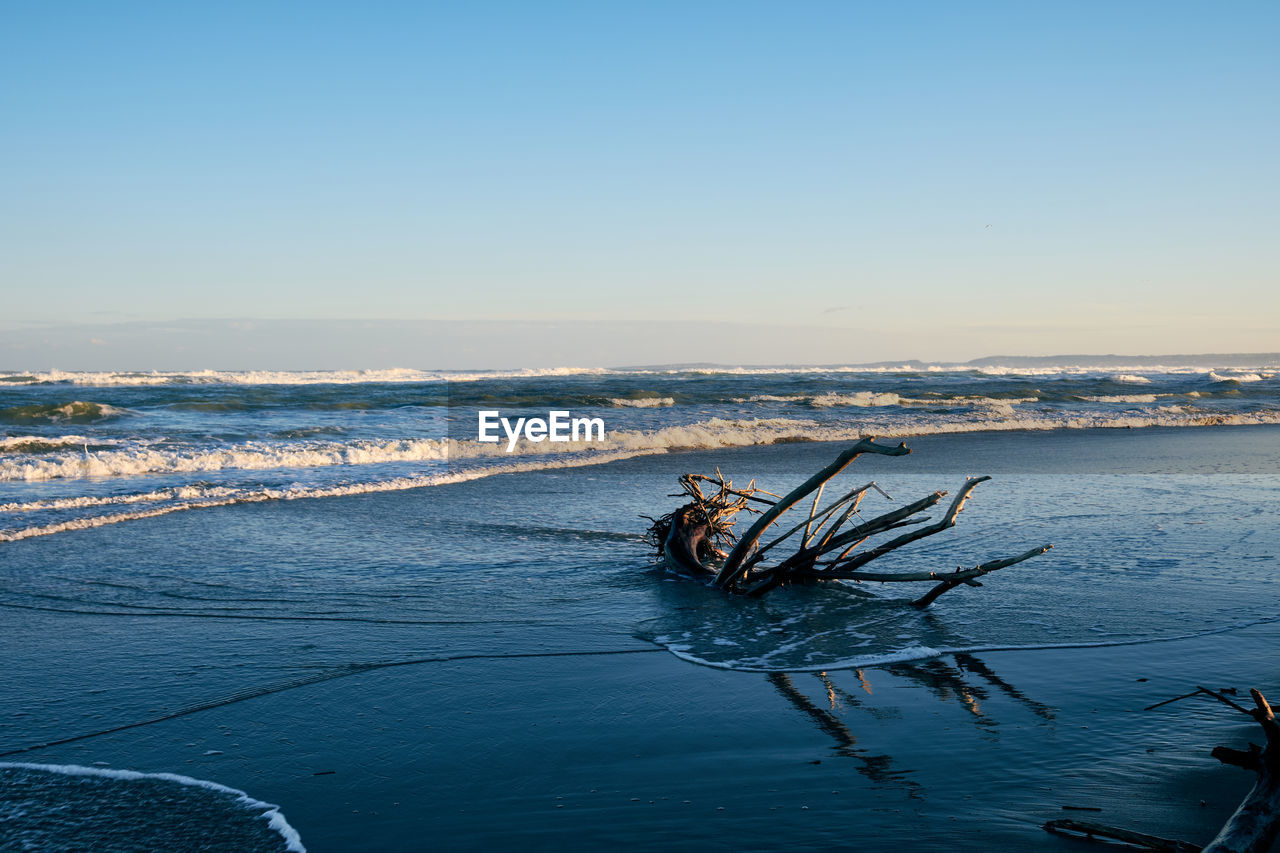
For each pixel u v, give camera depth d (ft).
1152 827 10.43
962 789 11.60
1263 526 31.73
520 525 34.09
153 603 21.93
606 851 10.07
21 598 22.30
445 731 13.88
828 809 11.06
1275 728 8.16
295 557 27.76
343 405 115.24
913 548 28.30
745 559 26.86
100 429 78.43
